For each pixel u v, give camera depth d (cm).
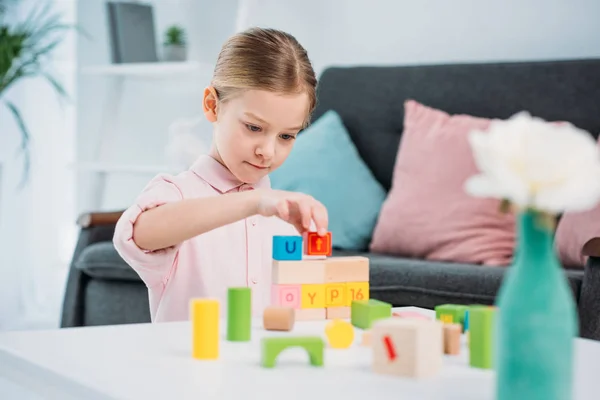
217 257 168
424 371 97
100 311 280
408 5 338
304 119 161
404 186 278
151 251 150
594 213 237
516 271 80
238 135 158
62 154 454
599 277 190
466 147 271
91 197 418
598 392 91
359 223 288
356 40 352
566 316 79
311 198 134
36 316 436
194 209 143
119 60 403
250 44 159
